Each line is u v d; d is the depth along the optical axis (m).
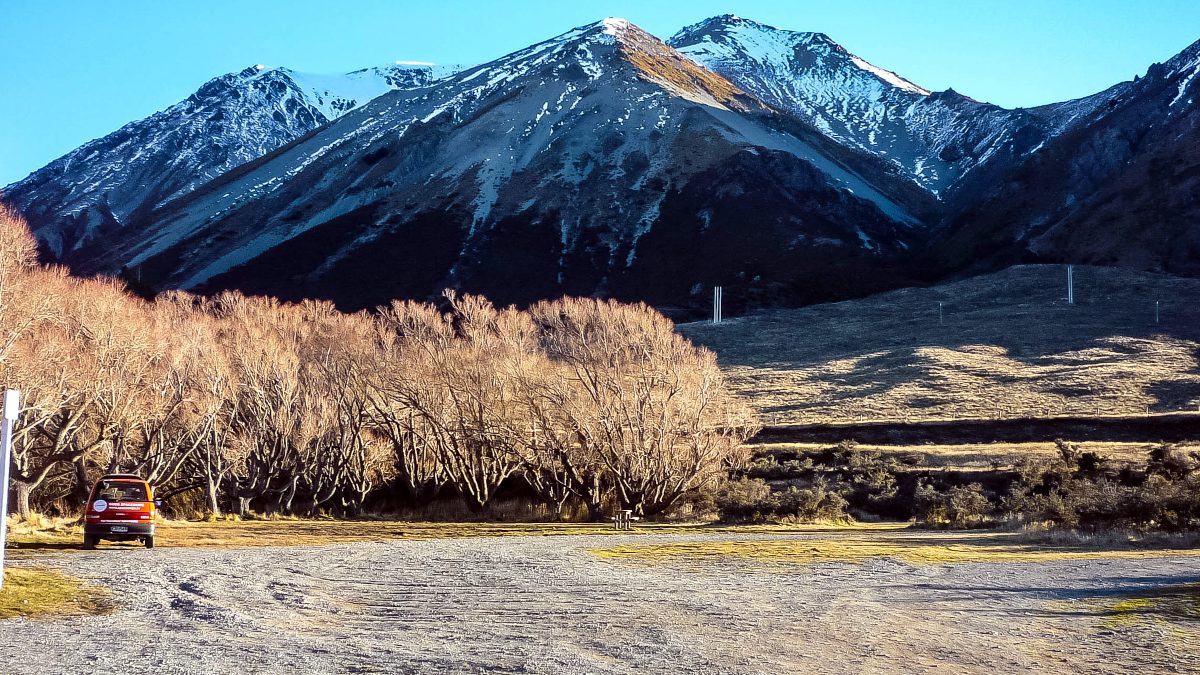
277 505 53.50
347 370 54.72
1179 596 16.52
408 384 54.09
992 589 18.16
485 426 53.09
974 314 130.12
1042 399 83.44
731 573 21.38
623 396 50.84
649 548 28.97
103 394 40.03
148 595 15.82
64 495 47.72
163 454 45.94
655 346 51.88
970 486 53.41
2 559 15.44
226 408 49.88
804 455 66.81
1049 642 12.39
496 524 46.72
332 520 49.91
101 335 40.03
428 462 58.97
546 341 55.88
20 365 35.47
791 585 18.89
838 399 88.50
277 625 13.20
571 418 50.94
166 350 45.25
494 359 53.44
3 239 37.22
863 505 54.75
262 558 24.00
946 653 11.64
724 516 50.19
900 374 97.19
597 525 45.56
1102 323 117.75
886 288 175.75
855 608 15.45
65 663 10.23
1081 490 41.12
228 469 49.75
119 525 26.39
